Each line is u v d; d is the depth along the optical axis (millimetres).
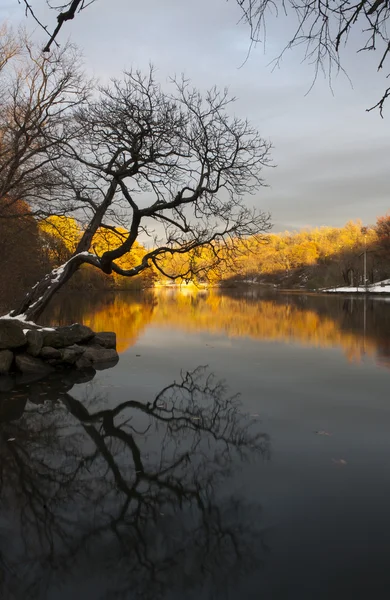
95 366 12867
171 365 13000
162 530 4547
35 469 6062
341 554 4027
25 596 3656
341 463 5953
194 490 5332
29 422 7992
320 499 5000
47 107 14500
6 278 23234
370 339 18406
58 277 14562
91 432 7457
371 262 85125
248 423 7730
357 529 4398
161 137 13133
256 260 128625
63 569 4000
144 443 6898
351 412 8242
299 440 6844
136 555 4156
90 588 3758
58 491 5445
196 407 8781
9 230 21234
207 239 14836
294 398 9297
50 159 14102
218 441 6906
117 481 5660
